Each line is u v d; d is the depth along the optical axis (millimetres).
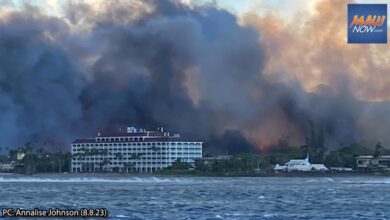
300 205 157000
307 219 124000
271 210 143000
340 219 124312
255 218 125000
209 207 150875
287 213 135375
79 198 186375
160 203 164125
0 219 121250
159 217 125375
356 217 128000
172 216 127500
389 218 125938
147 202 168250
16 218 121875
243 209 145250
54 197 190875
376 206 154125
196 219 122312
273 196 197250
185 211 139375
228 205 156625
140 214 131625
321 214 133625
